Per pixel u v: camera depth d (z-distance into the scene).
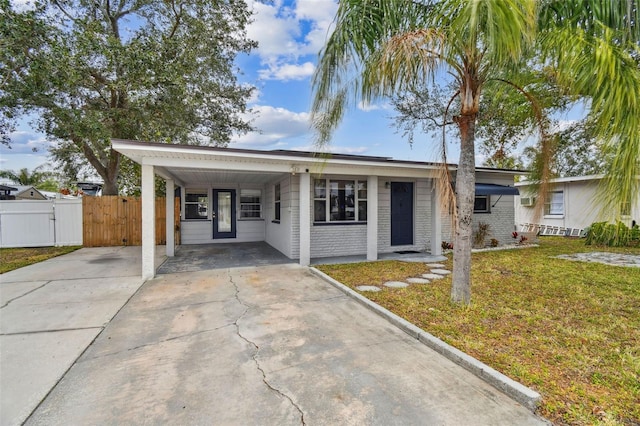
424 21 4.57
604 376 2.84
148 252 6.73
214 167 7.05
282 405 2.52
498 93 5.51
